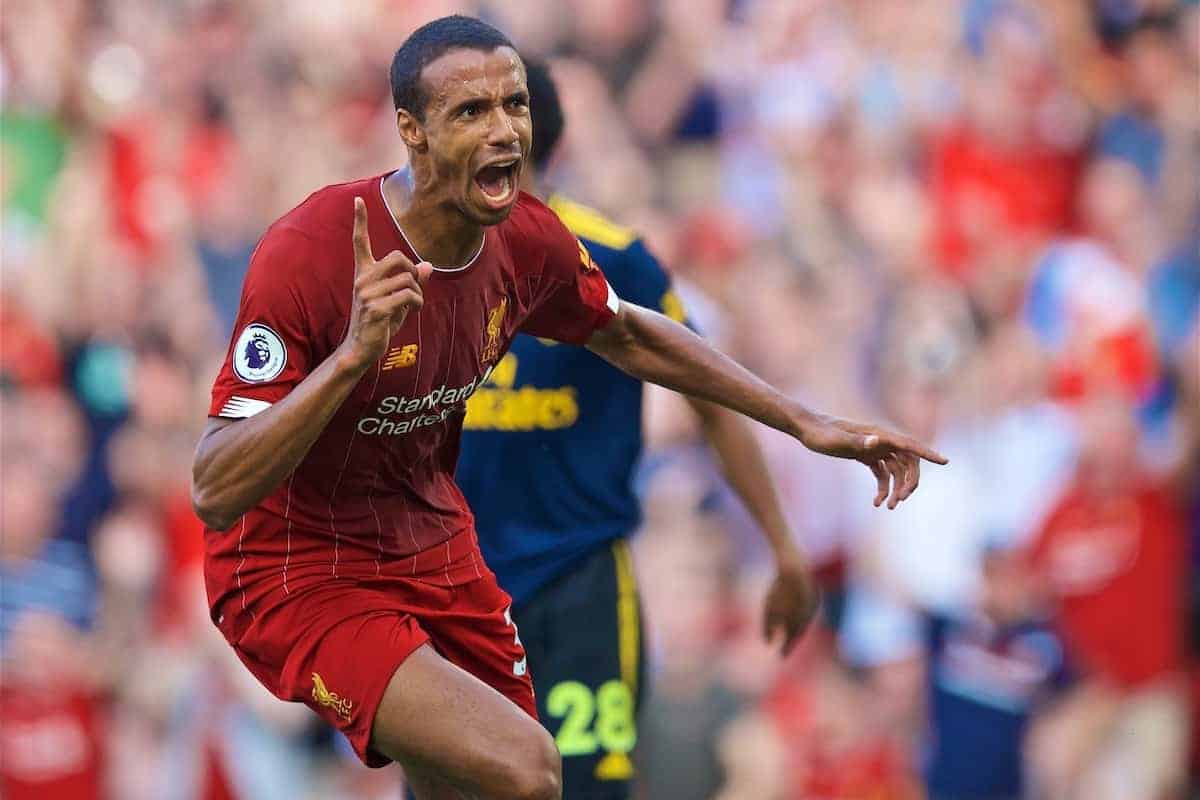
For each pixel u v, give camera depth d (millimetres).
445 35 11656
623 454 16703
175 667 26766
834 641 25094
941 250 31688
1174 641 25562
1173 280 30984
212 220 34250
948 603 25641
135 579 27562
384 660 12180
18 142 36219
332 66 36969
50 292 32375
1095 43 35156
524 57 16297
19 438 29203
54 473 29062
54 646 25984
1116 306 29156
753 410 13555
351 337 11016
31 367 31359
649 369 13656
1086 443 25984
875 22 35219
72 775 25812
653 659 24125
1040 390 27234
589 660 16562
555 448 16484
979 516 26156
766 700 24188
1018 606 25391
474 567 13422
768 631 17375
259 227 34062
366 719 12117
